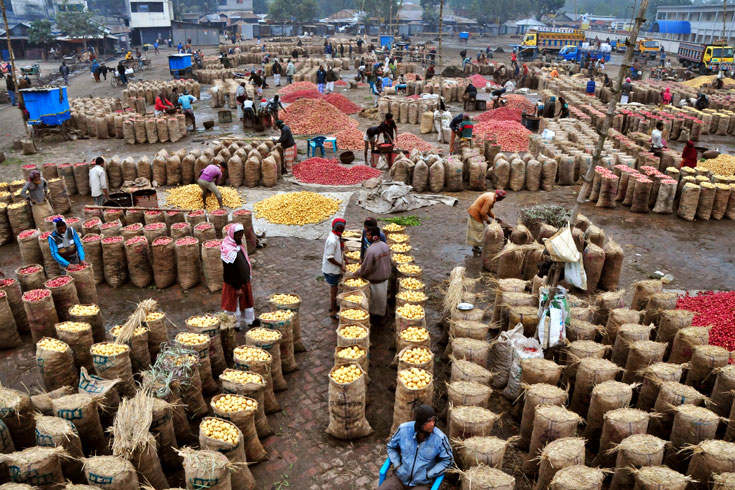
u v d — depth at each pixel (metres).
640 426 5.71
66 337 7.26
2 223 12.38
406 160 16.66
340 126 23.94
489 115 26.77
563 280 9.07
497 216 14.59
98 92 37.72
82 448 5.64
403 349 7.04
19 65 55.78
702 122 25.36
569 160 17.22
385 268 8.91
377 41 80.94
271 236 13.13
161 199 15.14
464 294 8.42
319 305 9.99
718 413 6.40
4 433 5.29
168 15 80.56
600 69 46.66
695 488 5.37
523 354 7.04
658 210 15.08
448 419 6.18
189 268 10.40
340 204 15.26
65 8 66.81
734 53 48.97
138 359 7.17
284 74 44.09
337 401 6.45
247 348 6.90
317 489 5.96
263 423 6.62
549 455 5.30
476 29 116.81
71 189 15.87
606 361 6.71
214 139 23.09
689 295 10.55
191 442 6.52
